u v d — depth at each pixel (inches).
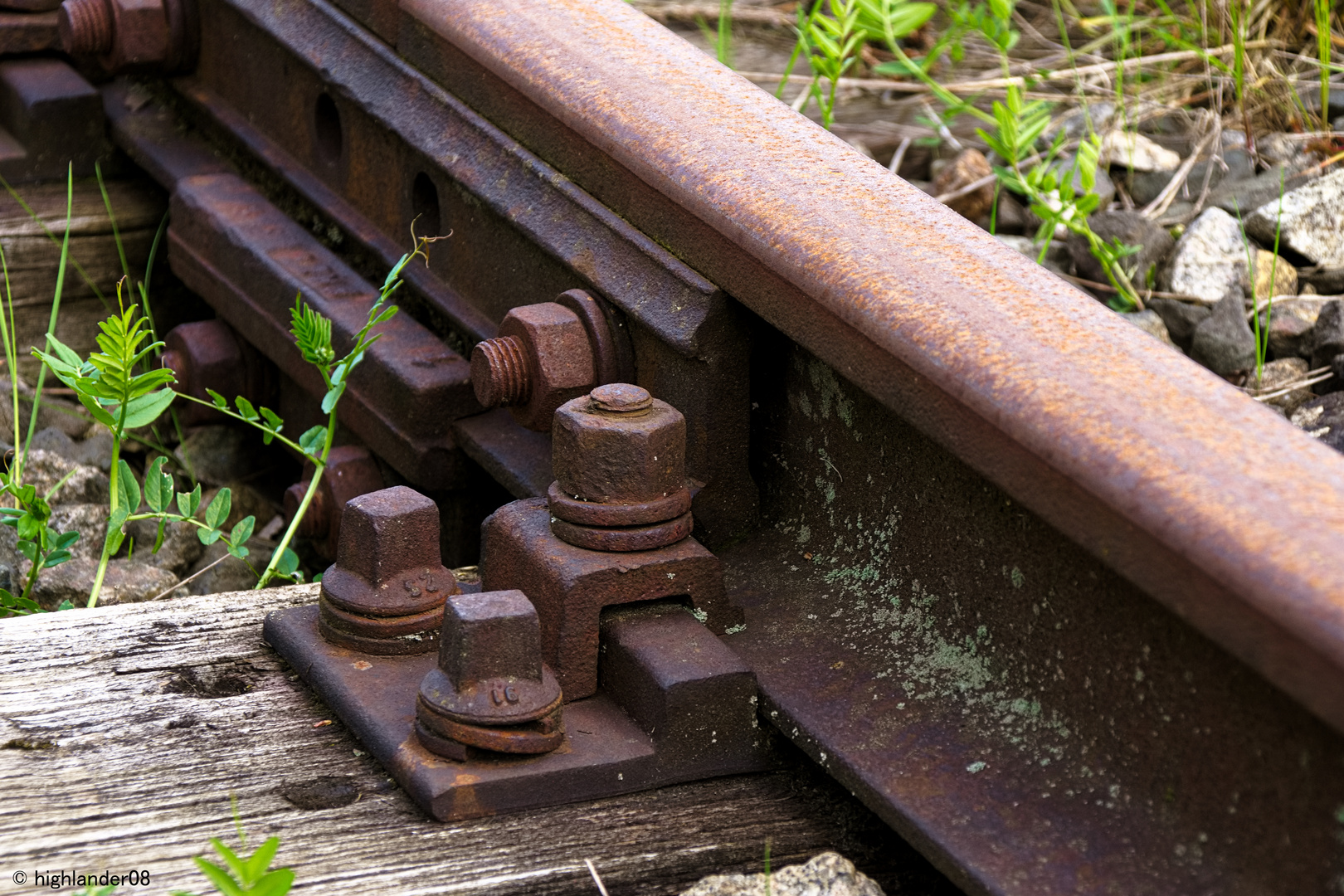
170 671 57.6
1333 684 49.9
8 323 75.5
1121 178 73.7
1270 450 52.1
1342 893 51.1
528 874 54.3
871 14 72.1
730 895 53.9
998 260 56.2
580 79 61.3
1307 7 76.5
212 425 74.2
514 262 63.1
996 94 77.5
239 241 69.2
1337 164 71.5
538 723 55.3
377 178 67.4
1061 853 53.3
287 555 64.2
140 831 54.5
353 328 65.6
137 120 76.0
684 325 58.6
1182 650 52.9
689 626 56.9
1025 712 55.2
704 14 86.1
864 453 58.2
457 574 60.4
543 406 60.0
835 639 57.4
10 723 56.2
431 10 64.6
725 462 59.4
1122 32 76.9
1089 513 52.6
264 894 51.8
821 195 57.7
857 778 54.8
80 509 68.9
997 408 53.6
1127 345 54.2
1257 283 69.1
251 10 70.6
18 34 77.1
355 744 56.2
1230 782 52.4
